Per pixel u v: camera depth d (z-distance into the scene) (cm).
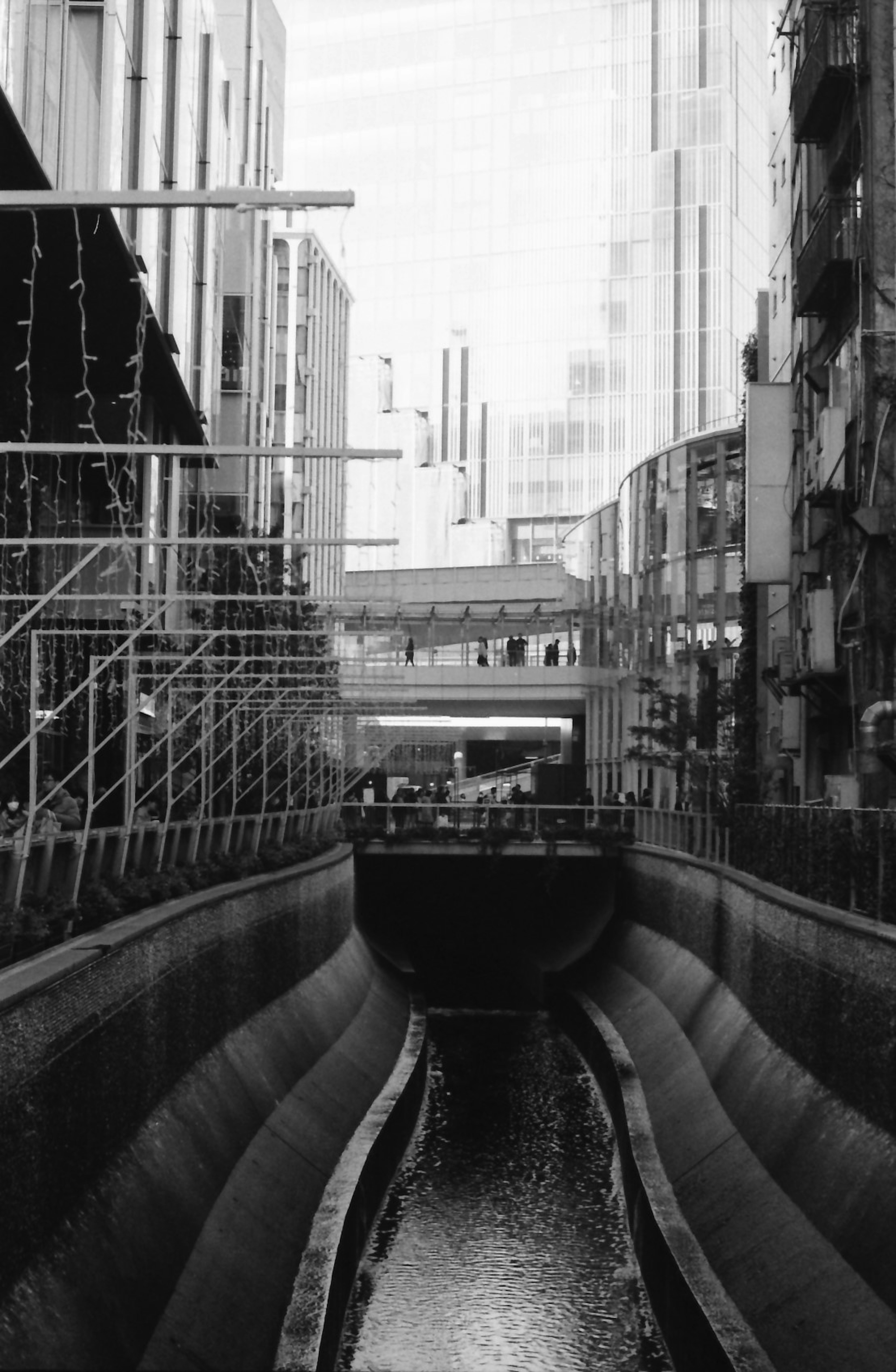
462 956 5894
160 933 1883
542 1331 1942
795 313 3356
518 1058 3947
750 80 17062
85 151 2484
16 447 1561
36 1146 1319
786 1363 1539
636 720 6650
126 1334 1405
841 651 3084
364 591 7831
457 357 17088
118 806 3005
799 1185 1872
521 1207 2539
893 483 2769
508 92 17038
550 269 16725
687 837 4125
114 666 3178
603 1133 3086
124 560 3347
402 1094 2973
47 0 2209
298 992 3162
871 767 2658
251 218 5575
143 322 2706
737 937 2866
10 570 2753
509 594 7494
